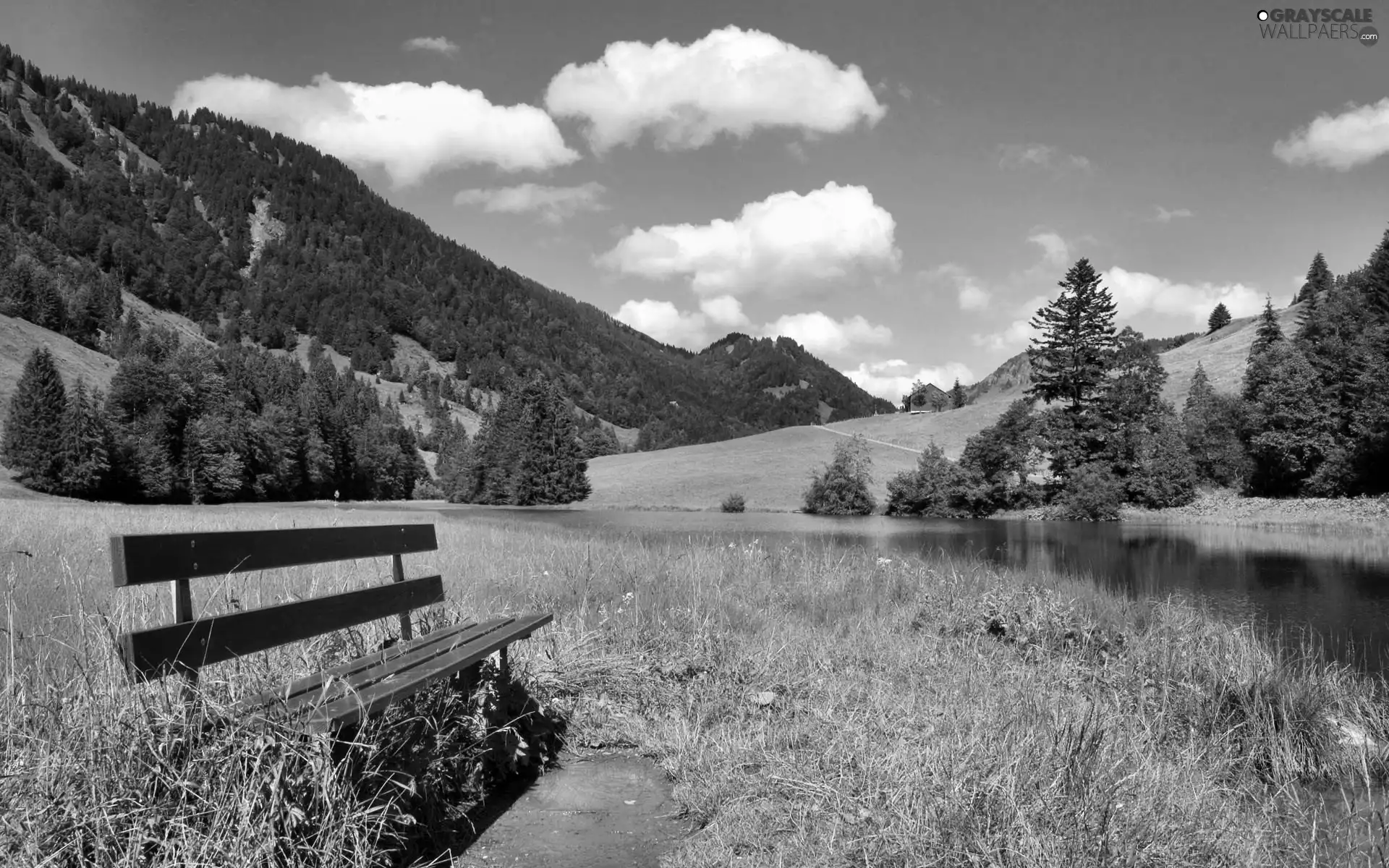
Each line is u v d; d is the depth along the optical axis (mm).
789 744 4719
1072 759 3906
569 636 6719
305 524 22562
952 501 59688
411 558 13125
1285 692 6082
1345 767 5301
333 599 4027
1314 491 52375
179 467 77750
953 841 3260
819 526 46281
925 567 13414
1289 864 3590
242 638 3352
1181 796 3959
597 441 176375
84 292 170250
